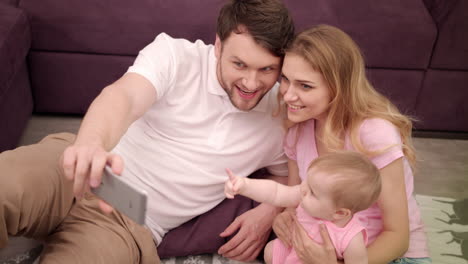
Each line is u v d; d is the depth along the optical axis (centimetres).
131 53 199
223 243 145
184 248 143
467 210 183
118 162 86
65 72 204
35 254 141
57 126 212
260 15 116
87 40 196
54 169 121
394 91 212
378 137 120
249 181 124
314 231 122
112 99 108
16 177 112
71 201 127
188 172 134
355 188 109
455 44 201
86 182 90
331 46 117
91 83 207
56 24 193
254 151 140
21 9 188
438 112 219
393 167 119
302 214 126
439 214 180
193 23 194
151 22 193
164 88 126
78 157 86
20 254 140
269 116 140
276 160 150
